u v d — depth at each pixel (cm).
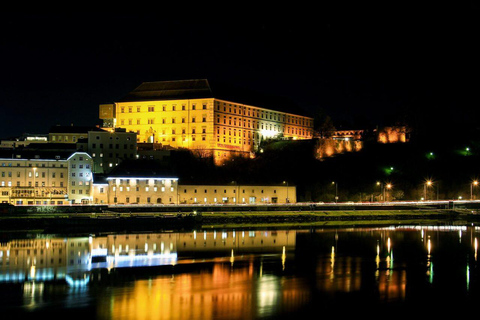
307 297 8769
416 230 17988
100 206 19138
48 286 9325
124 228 17938
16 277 9962
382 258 12050
